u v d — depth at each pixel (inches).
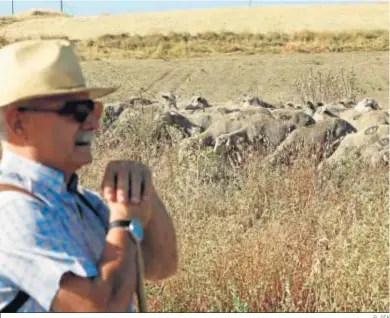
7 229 101.9
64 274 100.4
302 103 849.5
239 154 462.9
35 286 100.3
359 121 591.5
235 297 197.6
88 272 101.3
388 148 432.5
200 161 376.5
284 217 273.6
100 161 385.4
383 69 1305.4
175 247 121.5
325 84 935.7
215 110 643.5
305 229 255.4
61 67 105.5
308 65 1419.8
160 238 119.2
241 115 530.0
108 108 585.9
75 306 100.5
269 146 480.4
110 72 1331.2
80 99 107.3
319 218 269.4
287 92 1035.9
